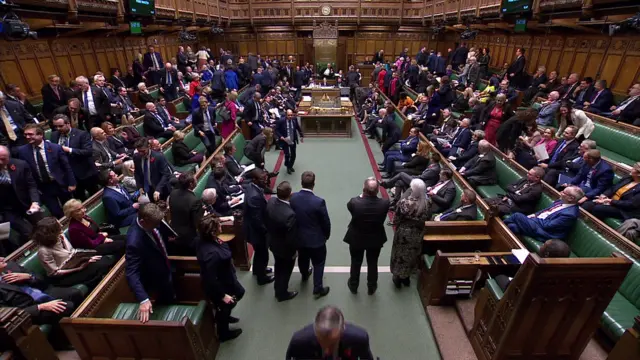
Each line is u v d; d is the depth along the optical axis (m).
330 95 12.41
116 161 6.26
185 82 13.67
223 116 8.43
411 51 20.27
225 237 4.58
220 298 3.16
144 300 2.86
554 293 2.46
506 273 3.66
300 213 3.81
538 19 9.73
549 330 2.70
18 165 4.33
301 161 8.98
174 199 4.04
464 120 7.29
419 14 18.88
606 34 8.16
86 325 2.68
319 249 3.96
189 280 3.57
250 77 16.50
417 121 9.56
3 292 3.00
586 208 4.80
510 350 2.81
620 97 8.81
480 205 4.65
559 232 4.29
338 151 9.69
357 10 18.98
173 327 2.65
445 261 3.63
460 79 13.13
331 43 19.33
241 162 7.61
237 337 3.70
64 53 10.01
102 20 8.95
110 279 3.24
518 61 11.46
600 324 3.20
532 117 6.29
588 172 5.13
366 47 20.34
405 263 4.11
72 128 5.37
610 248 3.69
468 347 3.36
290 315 3.99
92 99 7.04
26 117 5.66
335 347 1.94
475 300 3.84
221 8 18.38
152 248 3.09
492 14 11.62
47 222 3.46
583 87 8.37
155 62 12.27
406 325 3.83
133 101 10.59
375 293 4.31
